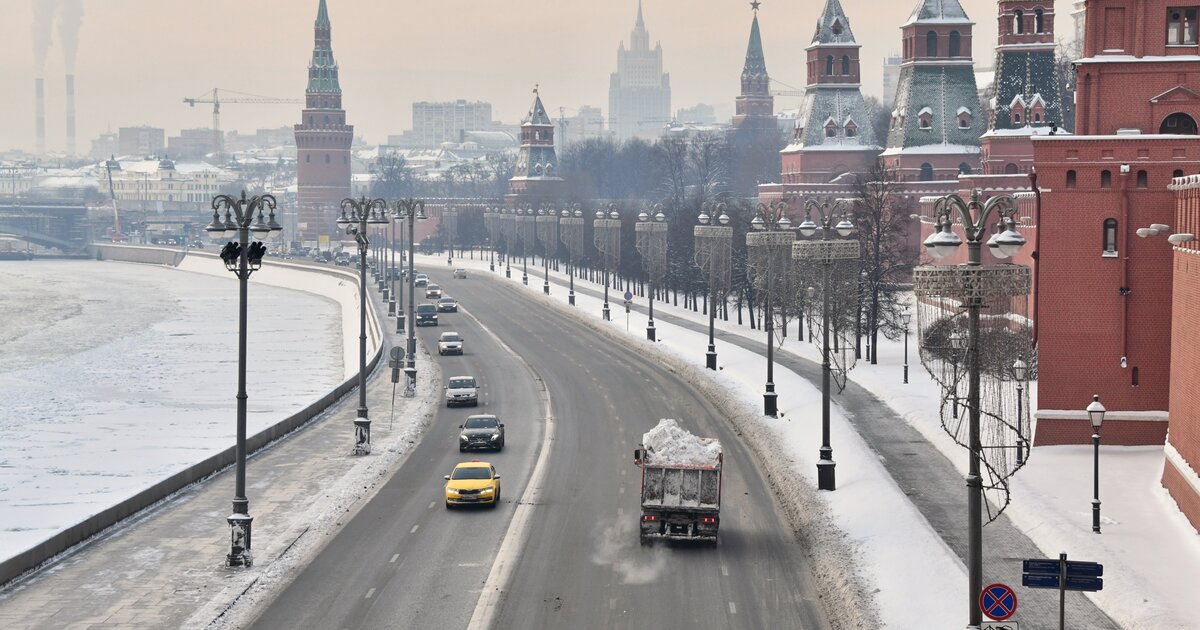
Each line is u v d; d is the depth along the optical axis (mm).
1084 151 121312
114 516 92375
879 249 196625
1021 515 94500
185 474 106125
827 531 87625
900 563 78250
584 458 119125
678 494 86000
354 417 145500
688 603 73250
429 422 142375
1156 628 66875
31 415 185250
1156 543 87375
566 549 85312
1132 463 114875
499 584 77000
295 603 73062
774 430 128875
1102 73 123938
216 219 83938
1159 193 120500
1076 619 70250
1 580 75938
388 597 74250
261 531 90375
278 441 129375
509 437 131125
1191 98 122688
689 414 145000
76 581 77438
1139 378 121312
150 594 74625
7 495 122625
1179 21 123562
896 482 108000
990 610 55031
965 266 58875
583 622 69688
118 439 162125
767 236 142375
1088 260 121625
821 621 69938
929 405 147750
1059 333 122188
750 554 84375
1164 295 120750
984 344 98625
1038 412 122875
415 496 102625
